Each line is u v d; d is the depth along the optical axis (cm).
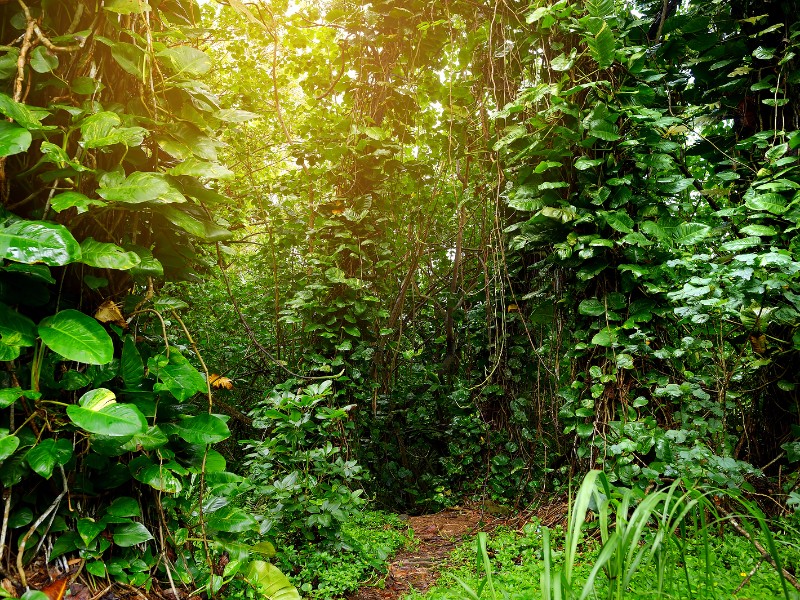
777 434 366
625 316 351
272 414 336
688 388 307
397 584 329
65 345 165
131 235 222
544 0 388
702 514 172
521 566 306
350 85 539
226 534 239
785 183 327
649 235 346
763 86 365
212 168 208
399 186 554
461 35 478
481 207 554
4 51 198
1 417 180
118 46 204
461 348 683
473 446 566
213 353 716
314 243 529
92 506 200
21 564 171
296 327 572
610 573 147
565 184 354
